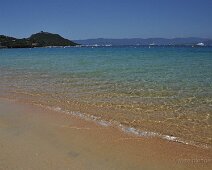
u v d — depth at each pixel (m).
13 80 15.96
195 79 15.48
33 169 4.89
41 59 38.72
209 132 6.96
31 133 6.73
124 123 7.62
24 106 9.57
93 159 5.34
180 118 8.13
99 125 7.40
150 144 6.12
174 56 42.38
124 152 5.68
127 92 11.80
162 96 11.00
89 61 32.00
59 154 5.53
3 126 7.29
